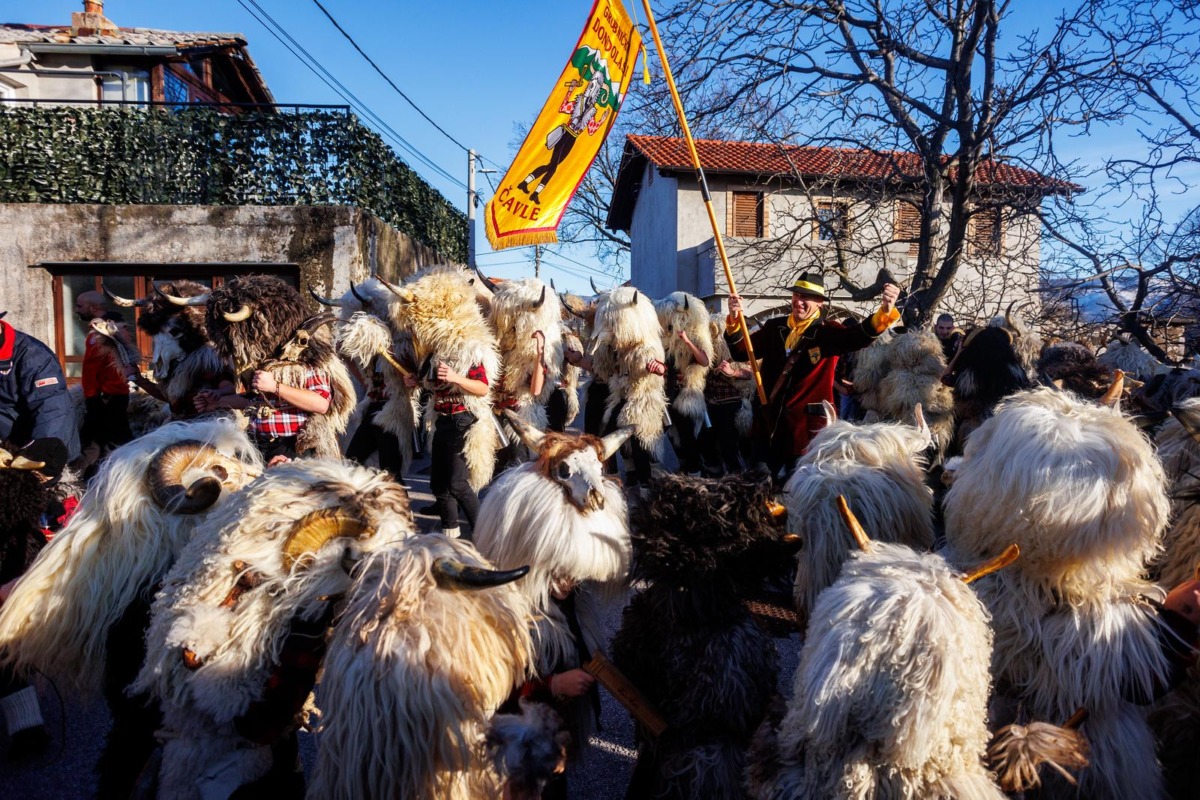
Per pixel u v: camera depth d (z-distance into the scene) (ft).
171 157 35.50
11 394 13.52
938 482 20.43
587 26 25.23
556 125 25.99
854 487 10.32
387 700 5.92
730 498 7.84
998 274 40.06
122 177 35.29
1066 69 33.35
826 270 40.47
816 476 10.54
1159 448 10.64
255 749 7.14
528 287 22.61
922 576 6.70
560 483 8.50
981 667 6.51
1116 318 31.86
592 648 8.89
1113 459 7.59
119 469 8.68
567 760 8.54
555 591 8.42
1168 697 8.71
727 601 7.85
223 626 6.92
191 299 15.64
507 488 8.70
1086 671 7.61
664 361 24.47
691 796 7.59
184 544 8.63
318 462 8.17
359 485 7.95
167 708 7.18
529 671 7.29
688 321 25.76
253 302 13.75
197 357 15.51
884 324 15.99
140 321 16.39
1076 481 7.47
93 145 35.14
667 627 7.93
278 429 14.33
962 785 6.32
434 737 5.96
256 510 7.41
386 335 19.67
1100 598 7.87
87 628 8.50
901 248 59.62
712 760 7.61
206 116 35.53
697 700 7.64
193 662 6.82
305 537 7.18
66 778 11.03
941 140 36.63
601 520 8.57
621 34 25.03
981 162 36.11
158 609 7.43
